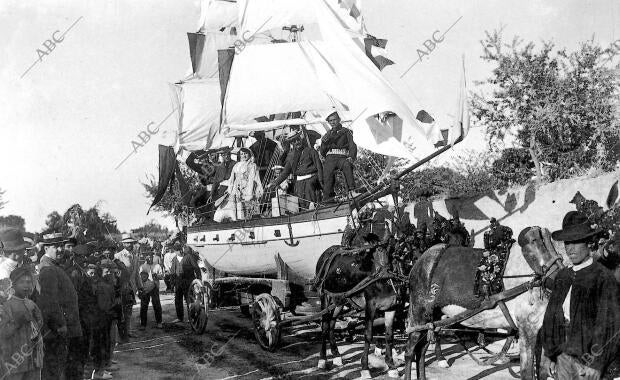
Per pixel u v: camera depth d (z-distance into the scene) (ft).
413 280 24.62
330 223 34.63
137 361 33.76
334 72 57.52
